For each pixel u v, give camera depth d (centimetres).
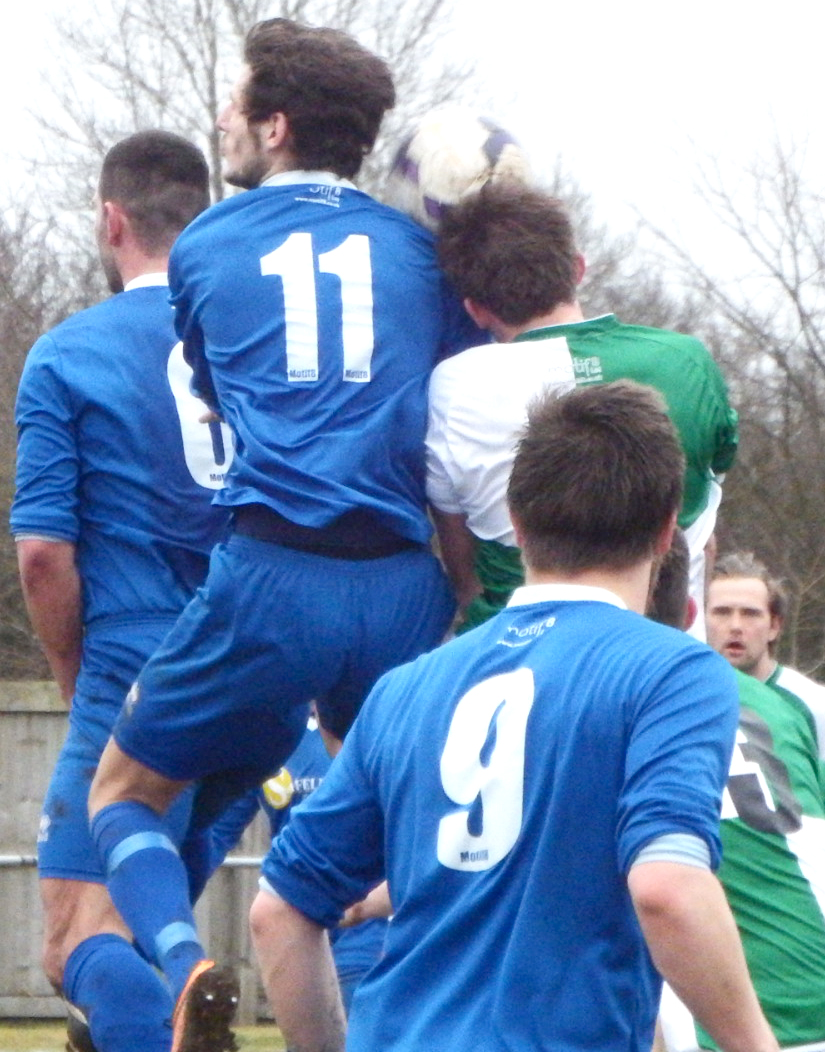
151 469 1317
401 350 1092
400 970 766
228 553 1061
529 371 1075
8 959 3222
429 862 769
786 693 1652
